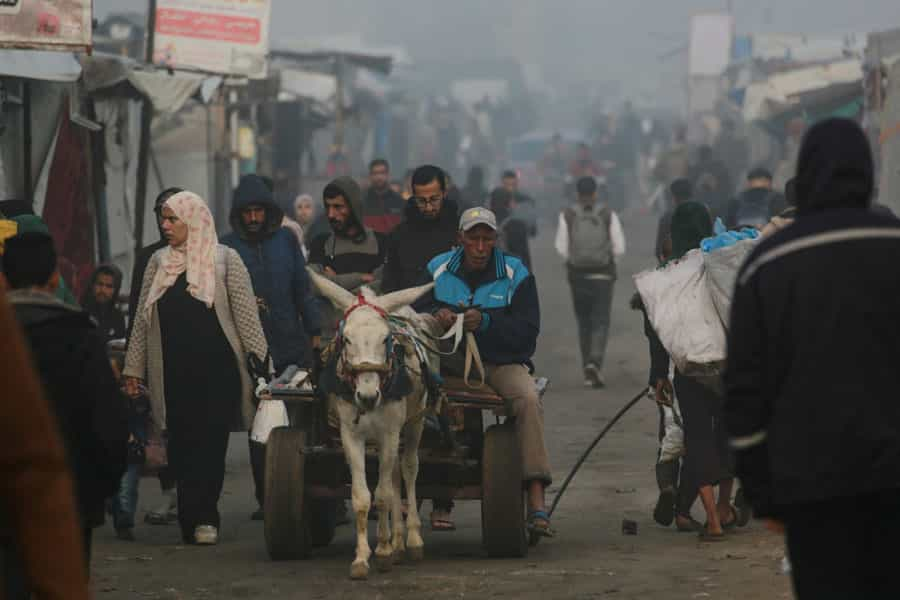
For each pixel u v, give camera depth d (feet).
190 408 102.47
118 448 64.59
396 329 87.40
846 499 49.08
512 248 187.32
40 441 36.91
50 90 162.20
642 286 97.04
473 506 122.01
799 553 50.08
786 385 50.57
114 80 166.20
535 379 102.63
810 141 52.31
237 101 259.19
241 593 85.71
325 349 88.99
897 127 201.46
